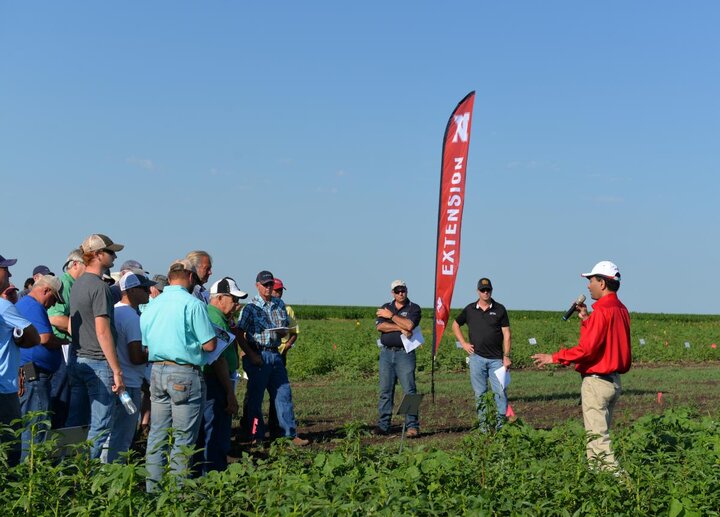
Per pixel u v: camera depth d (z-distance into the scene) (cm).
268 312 1117
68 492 622
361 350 2588
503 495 638
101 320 762
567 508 642
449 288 1520
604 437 829
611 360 820
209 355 813
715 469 742
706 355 2922
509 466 738
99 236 796
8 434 757
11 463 749
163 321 745
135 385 816
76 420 806
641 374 2242
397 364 1225
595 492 653
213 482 609
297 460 736
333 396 1678
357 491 614
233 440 1138
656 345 3134
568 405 1567
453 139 1523
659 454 777
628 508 659
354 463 715
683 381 2036
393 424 1327
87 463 598
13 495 574
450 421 1363
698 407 1511
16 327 767
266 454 1051
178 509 552
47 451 606
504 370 1198
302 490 595
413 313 1223
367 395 1697
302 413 1423
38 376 862
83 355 784
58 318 938
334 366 2303
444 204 1527
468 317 1231
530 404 1579
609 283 838
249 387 1104
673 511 623
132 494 577
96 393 781
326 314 7356
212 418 873
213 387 875
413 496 631
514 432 831
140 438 1092
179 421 745
